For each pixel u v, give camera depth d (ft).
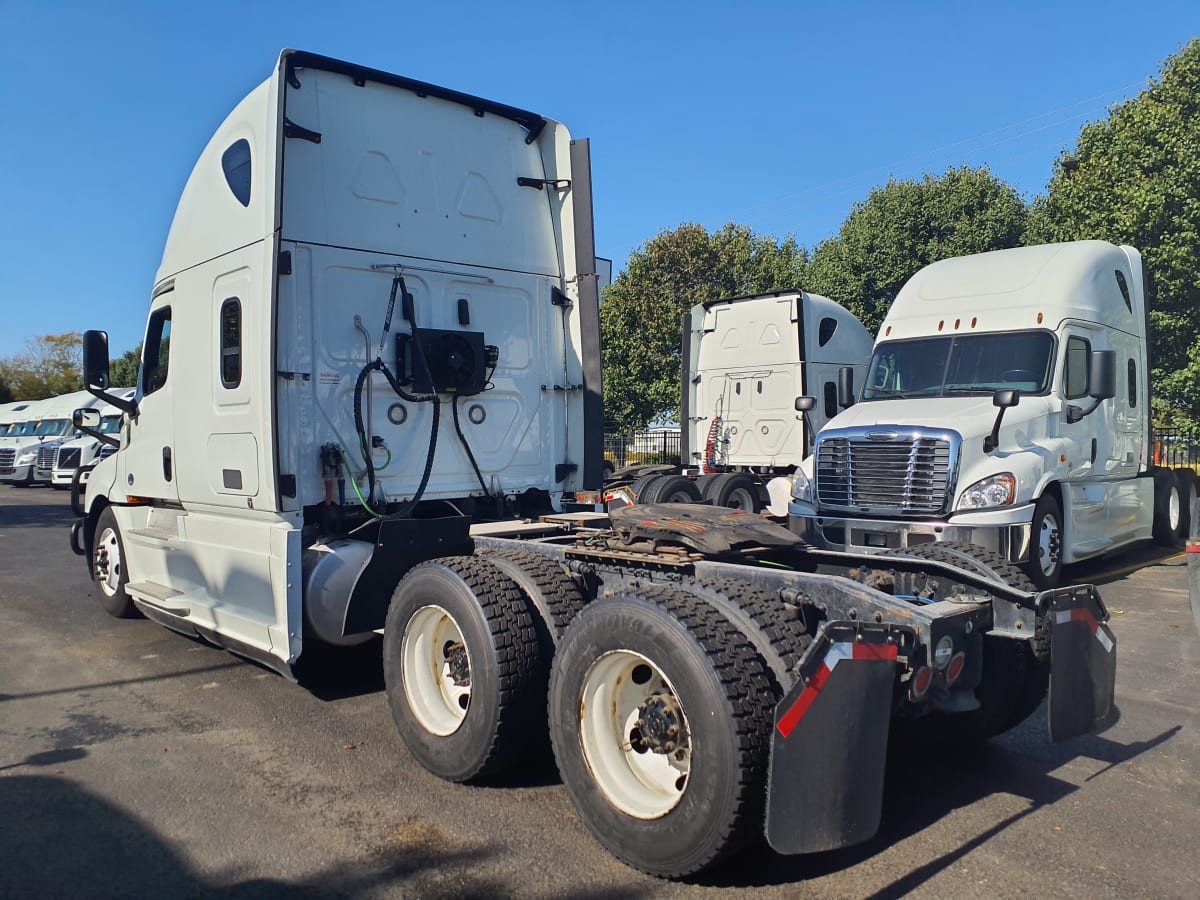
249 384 18.06
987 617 13.47
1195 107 59.41
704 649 11.00
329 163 18.92
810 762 10.48
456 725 14.78
